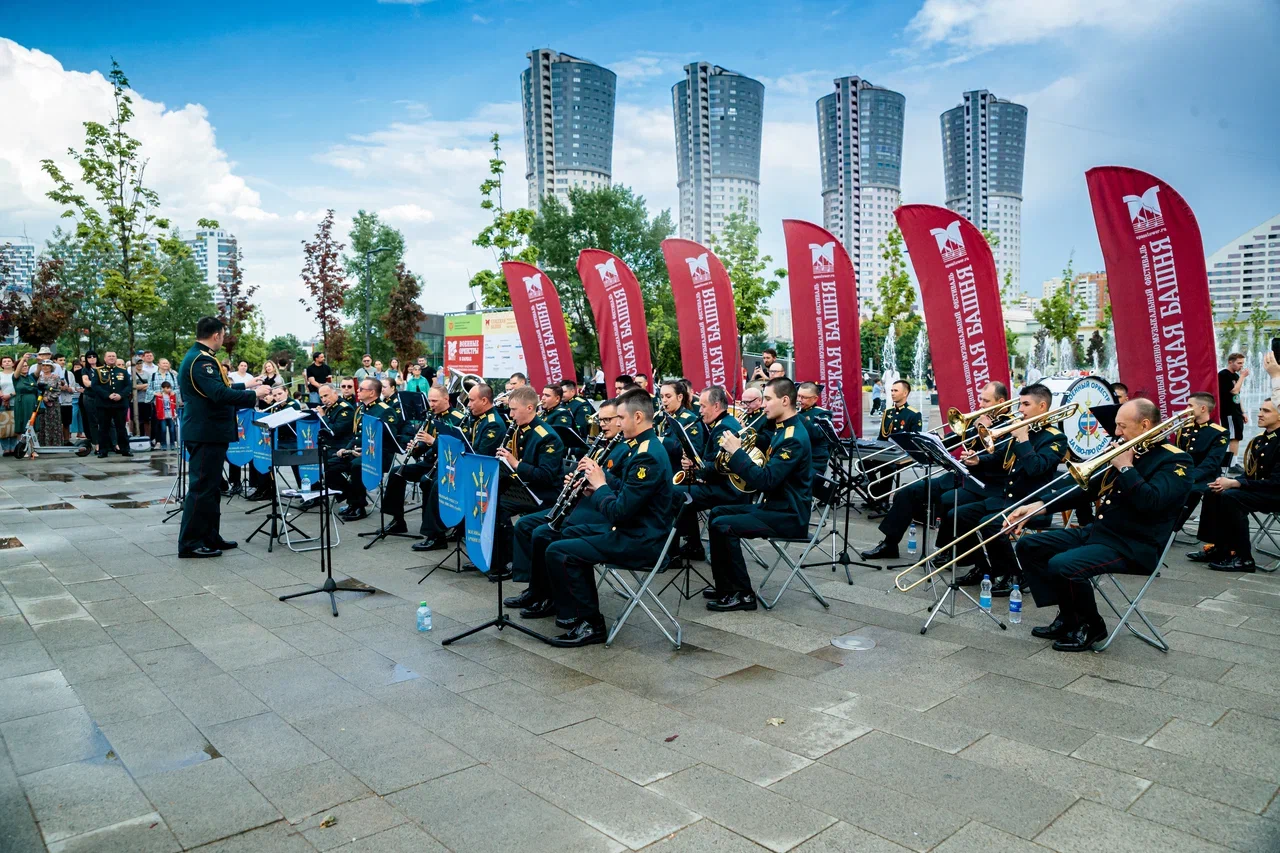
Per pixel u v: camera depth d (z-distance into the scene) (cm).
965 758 349
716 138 11869
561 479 645
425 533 756
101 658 470
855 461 969
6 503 992
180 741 364
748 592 577
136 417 1741
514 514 651
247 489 1069
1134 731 377
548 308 1361
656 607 586
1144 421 467
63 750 354
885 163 12012
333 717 390
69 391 1670
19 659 467
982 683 437
